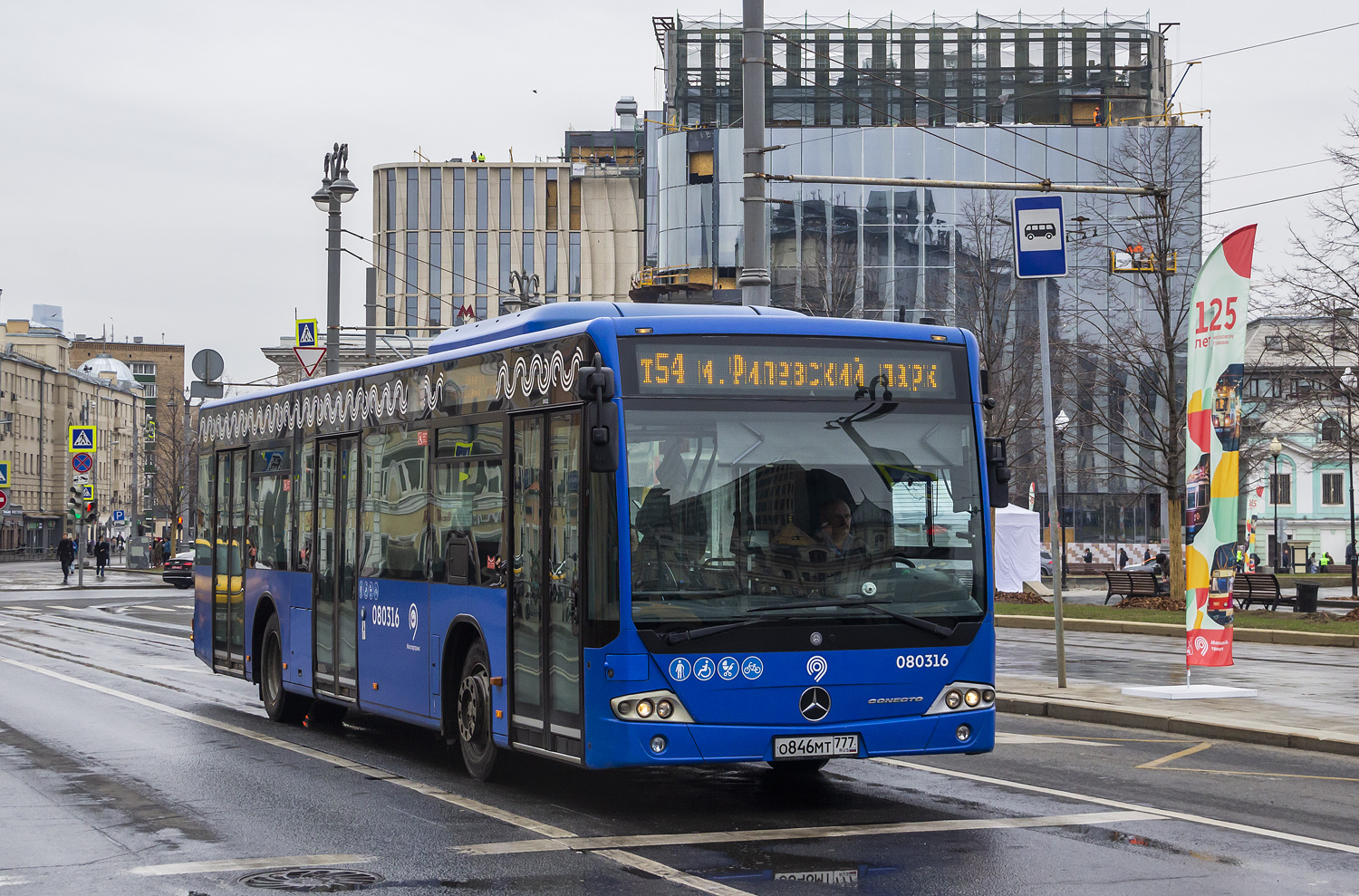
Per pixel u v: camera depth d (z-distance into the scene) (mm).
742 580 9367
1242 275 15836
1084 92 72875
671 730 9117
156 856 8422
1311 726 13961
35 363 121312
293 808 10023
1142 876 7816
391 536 12656
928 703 9680
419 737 14258
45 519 122250
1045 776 11555
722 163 69500
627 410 9383
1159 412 57625
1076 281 55750
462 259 117688
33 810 9961
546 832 9117
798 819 9578
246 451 16750
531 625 10164
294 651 14906
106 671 20906
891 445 9852
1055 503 17562
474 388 11227
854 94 72938
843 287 58750
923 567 9789
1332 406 32969
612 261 116750
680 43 75625
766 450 9586
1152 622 29312
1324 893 7434
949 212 68125
